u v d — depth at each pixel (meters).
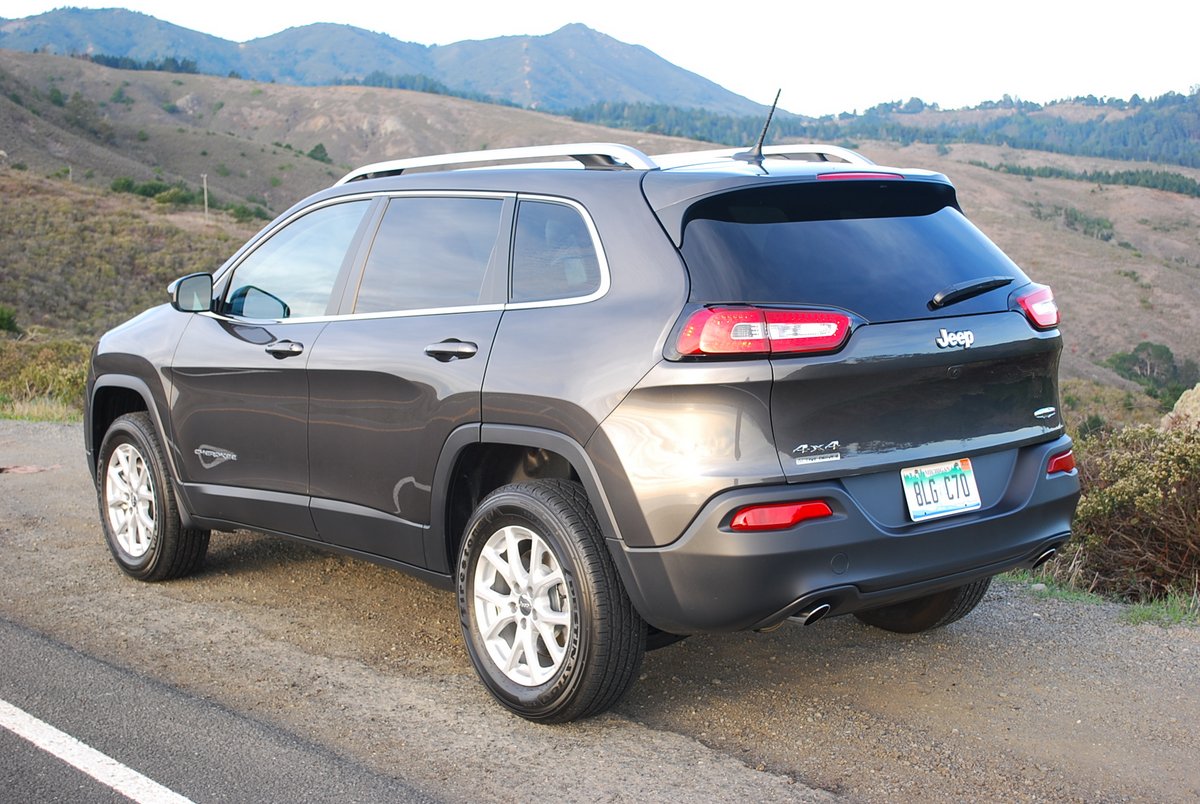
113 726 3.59
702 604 3.26
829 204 3.57
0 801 3.04
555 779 3.25
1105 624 4.86
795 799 3.15
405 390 3.98
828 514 3.25
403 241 4.25
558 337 3.55
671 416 3.24
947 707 3.89
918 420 3.44
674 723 3.72
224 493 4.85
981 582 4.37
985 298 3.60
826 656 4.41
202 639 4.52
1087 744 3.58
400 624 4.75
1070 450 3.88
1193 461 6.17
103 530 6.11
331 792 3.13
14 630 4.61
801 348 3.19
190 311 4.84
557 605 3.65
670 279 3.35
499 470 4.06
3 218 85.44
